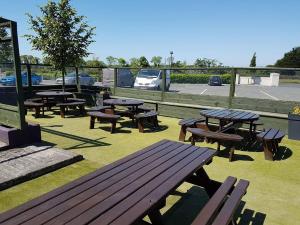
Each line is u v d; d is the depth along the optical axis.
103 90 12.33
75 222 1.85
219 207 2.62
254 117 6.25
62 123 8.88
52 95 9.82
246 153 6.10
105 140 6.89
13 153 5.25
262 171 5.04
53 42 11.22
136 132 7.86
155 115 8.20
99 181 2.56
